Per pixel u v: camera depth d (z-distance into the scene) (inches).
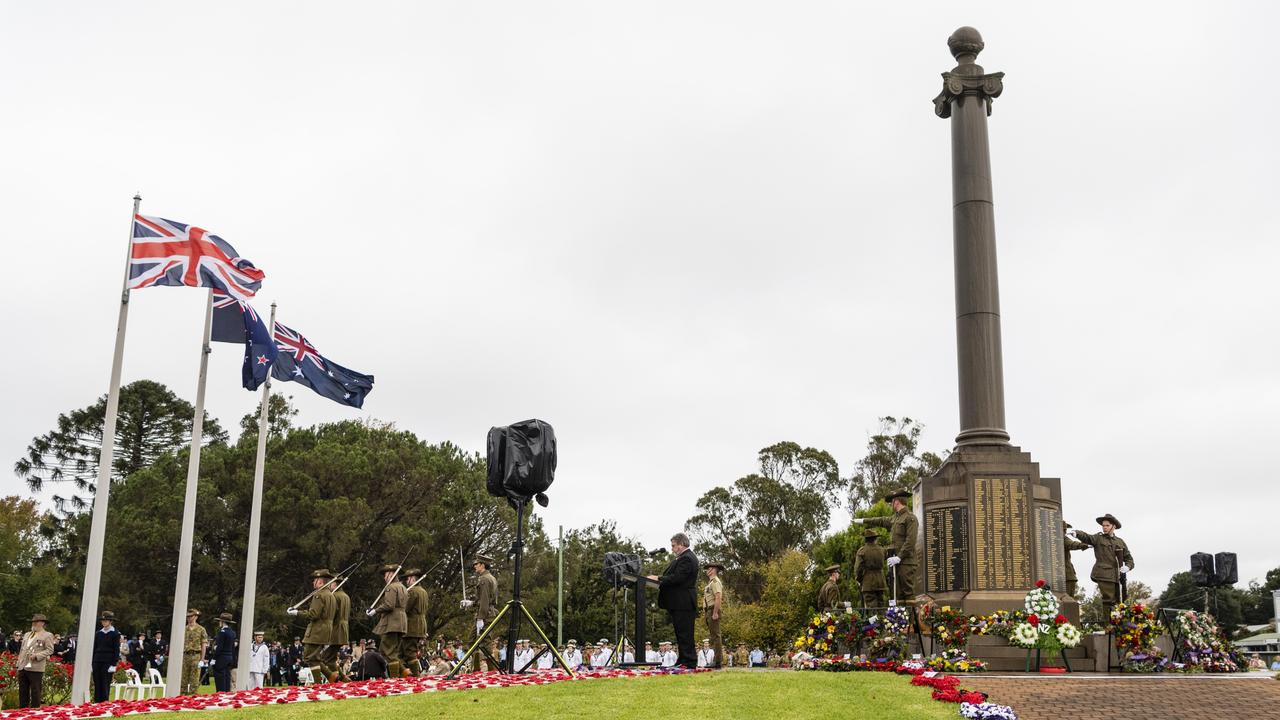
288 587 2005.4
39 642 815.1
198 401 855.1
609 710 469.7
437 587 2032.5
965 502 813.2
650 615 2351.1
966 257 885.8
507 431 644.7
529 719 450.0
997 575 797.2
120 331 791.7
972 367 861.8
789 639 2287.2
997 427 851.4
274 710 492.7
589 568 2315.5
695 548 2977.4
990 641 731.4
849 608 757.9
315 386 1046.4
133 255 809.5
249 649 951.6
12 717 525.3
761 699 502.3
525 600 2137.1
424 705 488.1
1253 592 3011.8
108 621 880.3
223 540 1936.5
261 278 888.9
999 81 917.8
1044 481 831.1
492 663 836.0
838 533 2271.2
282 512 1878.7
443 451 2149.4
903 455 2938.0
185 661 968.9
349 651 1298.0
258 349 897.5
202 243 844.6
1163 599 2984.7
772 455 3034.0
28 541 2353.6
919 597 826.8
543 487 649.0
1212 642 741.9
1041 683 587.2
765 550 2856.8
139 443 2546.8
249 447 1991.9
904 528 808.9
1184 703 521.7
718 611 826.2
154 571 1900.8
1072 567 848.3
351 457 1977.1
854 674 621.3
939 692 522.3
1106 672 713.6
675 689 534.0
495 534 2097.7
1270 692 551.8
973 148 906.1
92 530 748.0
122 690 1013.8
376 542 1973.4
